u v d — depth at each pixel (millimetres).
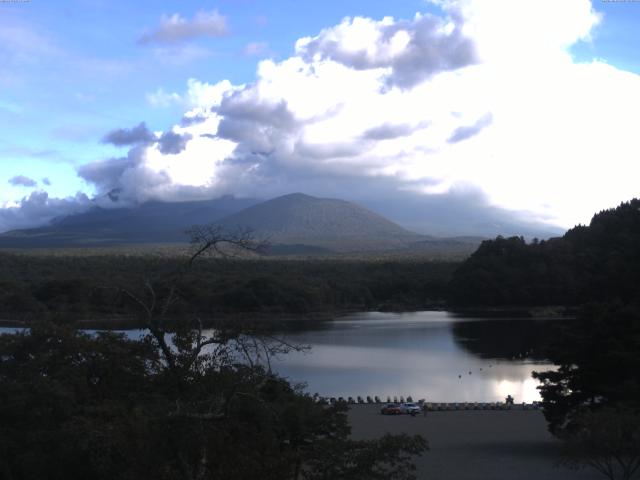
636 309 52438
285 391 30875
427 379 104000
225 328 23750
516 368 114312
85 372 29312
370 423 65375
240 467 20109
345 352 134750
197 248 25531
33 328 32375
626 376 50938
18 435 27062
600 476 42375
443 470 44844
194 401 21641
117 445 20312
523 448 52500
